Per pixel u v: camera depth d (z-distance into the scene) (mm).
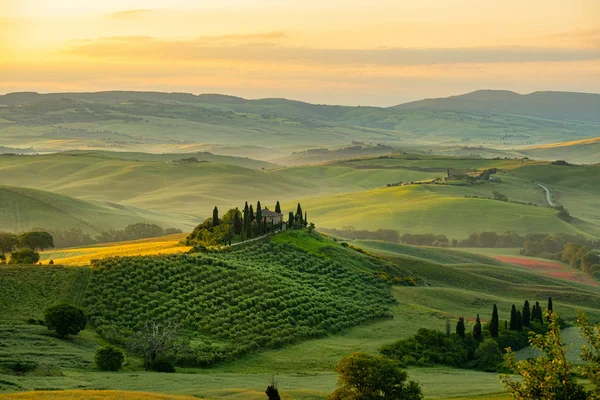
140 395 70812
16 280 140250
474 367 127562
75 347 108125
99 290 140000
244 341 124875
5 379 78125
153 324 117000
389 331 147250
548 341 55500
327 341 136000
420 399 74000
